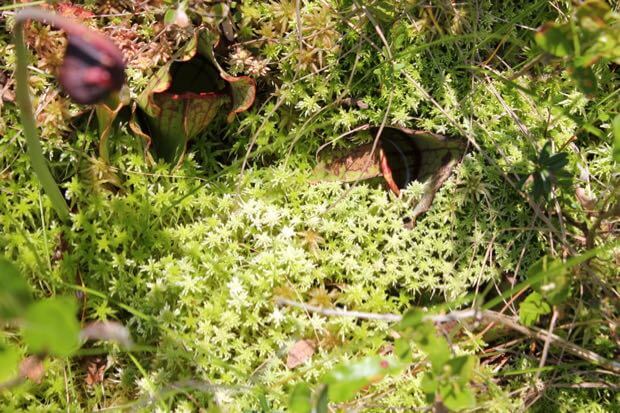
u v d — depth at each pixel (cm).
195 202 271
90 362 257
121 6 283
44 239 252
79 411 245
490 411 247
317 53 285
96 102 197
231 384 249
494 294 281
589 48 224
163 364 254
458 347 262
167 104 252
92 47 190
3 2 271
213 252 267
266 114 282
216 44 261
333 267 271
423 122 286
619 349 265
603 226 280
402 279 279
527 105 297
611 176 286
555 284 223
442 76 291
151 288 255
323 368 252
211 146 287
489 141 287
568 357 270
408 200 280
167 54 271
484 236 280
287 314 261
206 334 253
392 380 255
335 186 281
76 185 261
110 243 261
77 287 235
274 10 281
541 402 261
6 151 262
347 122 281
